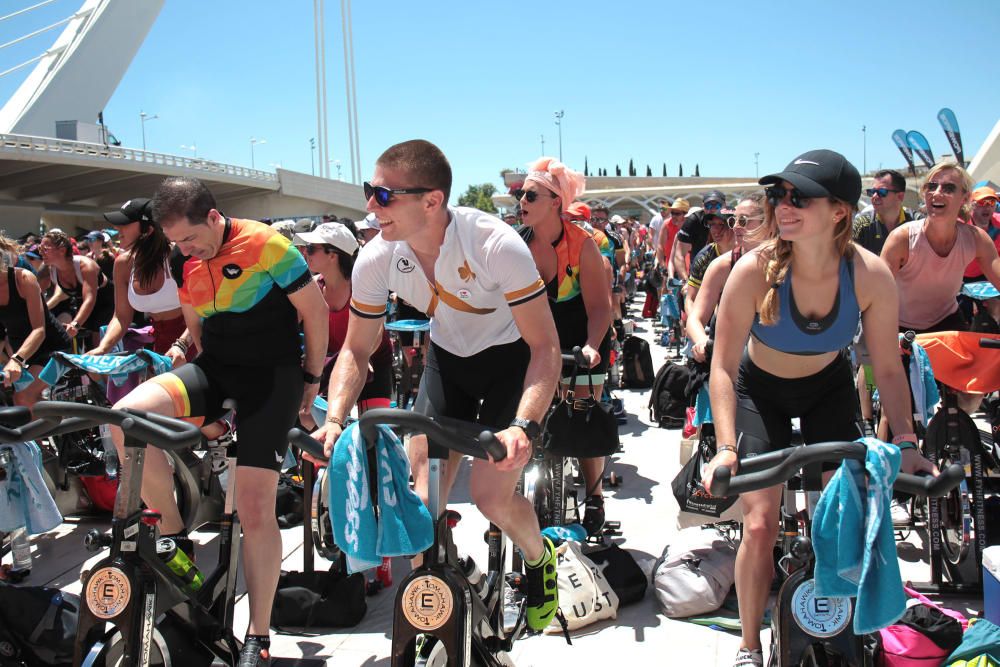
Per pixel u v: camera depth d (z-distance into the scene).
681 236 8.35
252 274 3.11
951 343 3.74
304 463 3.81
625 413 7.82
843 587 2.11
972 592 3.80
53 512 3.83
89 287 6.44
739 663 2.87
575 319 4.68
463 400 2.91
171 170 43.47
